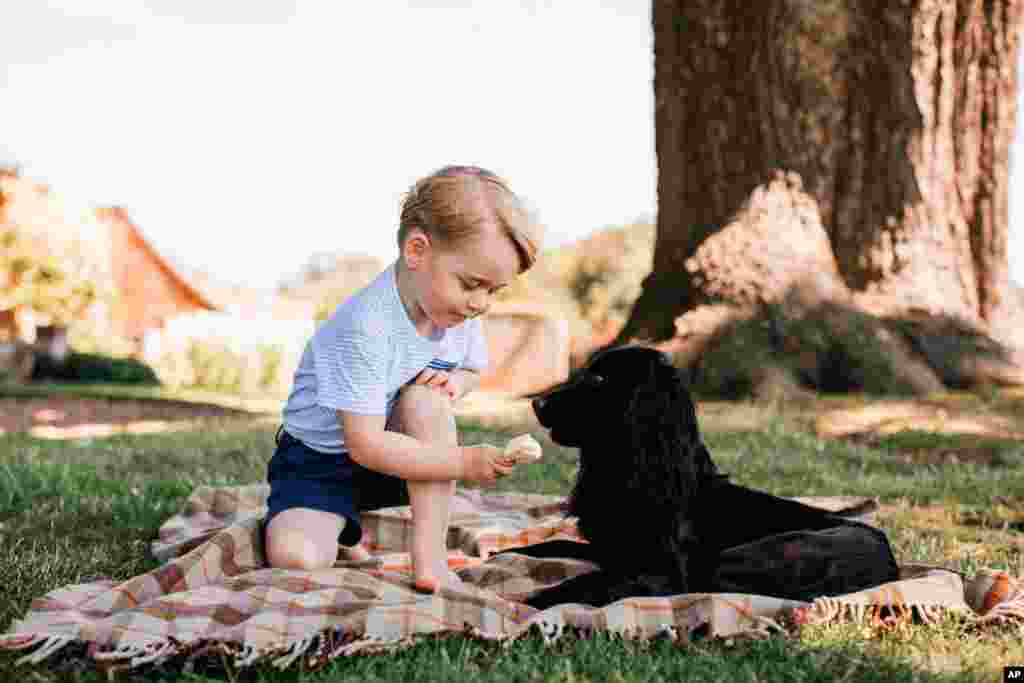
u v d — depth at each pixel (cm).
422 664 219
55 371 1777
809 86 880
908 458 593
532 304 1488
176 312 2623
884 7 856
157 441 695
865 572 285
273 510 281
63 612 245
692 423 290
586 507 289
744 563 281
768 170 898
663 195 983
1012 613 259
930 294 869
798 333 835
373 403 262
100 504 420
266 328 2042
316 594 247
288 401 290
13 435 781
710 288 880
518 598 281
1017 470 533
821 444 618
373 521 364
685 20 934
